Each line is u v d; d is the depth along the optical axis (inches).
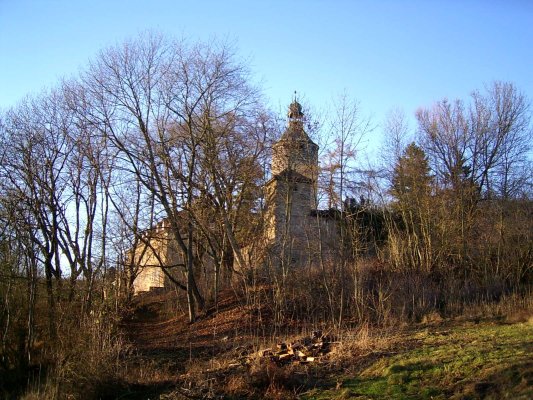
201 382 477.7
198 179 1021.2
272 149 1021.2
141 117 1002.7
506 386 358.0
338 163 924.0
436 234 1088.8
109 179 1032.8
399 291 838.5
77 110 1013.2
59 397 531.5
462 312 756.0
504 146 1344.7
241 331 816.9
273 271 947.3
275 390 429.7
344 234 952.3
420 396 376.2
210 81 1010.7
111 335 698.2
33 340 803.4
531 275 979.9
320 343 563.5
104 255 959.0
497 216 1116.5
